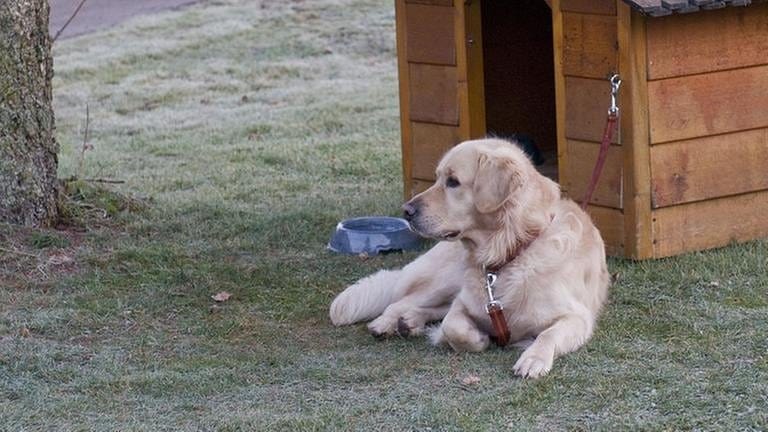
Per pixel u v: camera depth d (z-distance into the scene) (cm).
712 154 979
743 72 980
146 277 966
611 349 773
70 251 1030
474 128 1112
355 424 660
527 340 796
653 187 955
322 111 1800
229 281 959
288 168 1421
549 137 1409
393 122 1703
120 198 1179
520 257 782
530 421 657
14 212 1058
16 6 1028
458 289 839
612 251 980
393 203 1217
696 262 956
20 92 1046
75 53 2330
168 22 2550
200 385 732
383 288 868
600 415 664
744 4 933
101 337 838
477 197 771
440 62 1105
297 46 2330
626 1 898
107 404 705
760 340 781
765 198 1013
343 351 797
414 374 743
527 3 1363
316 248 1062
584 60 968
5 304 901
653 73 938
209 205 1203
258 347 811
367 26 2441
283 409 689
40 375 757
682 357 757
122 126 1759
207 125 1742
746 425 641
